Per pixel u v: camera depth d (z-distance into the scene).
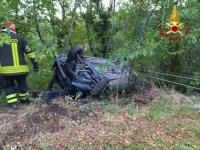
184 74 6.28
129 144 3.41
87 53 10.74
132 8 6.07
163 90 5.61
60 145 3.37
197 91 5.93
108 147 3.33
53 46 4.54
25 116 4.17
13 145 3.38
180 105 4.83
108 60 5.00
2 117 4.21
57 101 4.61
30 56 4.83
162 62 6.21
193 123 4.07
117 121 4.01
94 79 5.10
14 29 4.74
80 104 4.56
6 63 4.61
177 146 3.39
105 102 4.79
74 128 3.79
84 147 3.33
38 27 5.98
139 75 5.44
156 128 3.87
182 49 5.62
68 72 5.26
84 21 10.02
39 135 3.62
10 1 6.13
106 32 10.34
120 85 5.50
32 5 6.39
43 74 6.91
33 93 5.79
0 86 5.34
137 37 5.64
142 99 5.07
